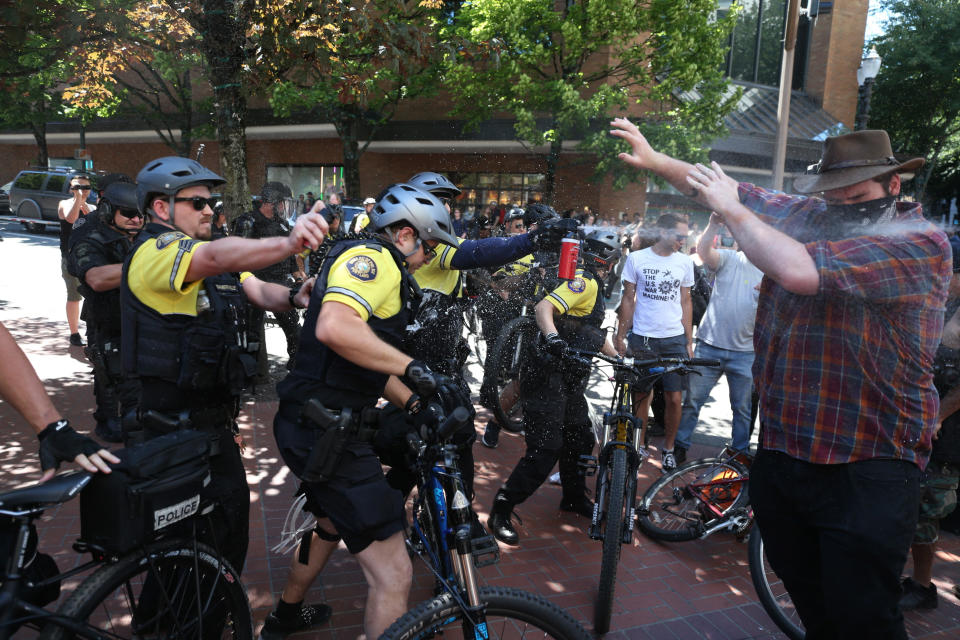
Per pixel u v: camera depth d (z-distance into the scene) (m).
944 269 1.96
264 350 6.20
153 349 2.26
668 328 4.83
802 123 21.45
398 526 2.22
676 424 4.74
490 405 5.25
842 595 1.99
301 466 2.22
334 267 2.17
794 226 2.25
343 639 2.75
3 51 5.08
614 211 18.72
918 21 20.69
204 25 5.35
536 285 5.47
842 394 2.01
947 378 2.99
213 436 2.33
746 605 3.23
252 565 3.27
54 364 6.50
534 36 14.79
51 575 1.92
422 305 3.00
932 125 21.64
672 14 13.61
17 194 20.17
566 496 4.10
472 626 1.98
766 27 22.62
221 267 2.13
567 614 2.07
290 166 25.69
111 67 6.30
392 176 24.14
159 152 28.28
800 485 2.11
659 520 3.95
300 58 5.33
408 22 5.27
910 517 1.99
